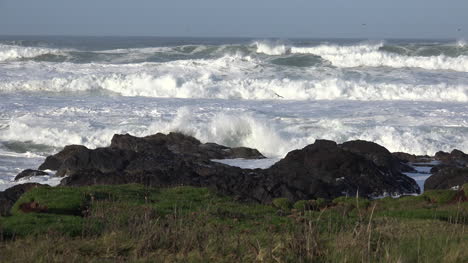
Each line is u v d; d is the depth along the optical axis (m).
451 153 21.22
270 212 12.97
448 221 12.12
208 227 10.48
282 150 23.69
